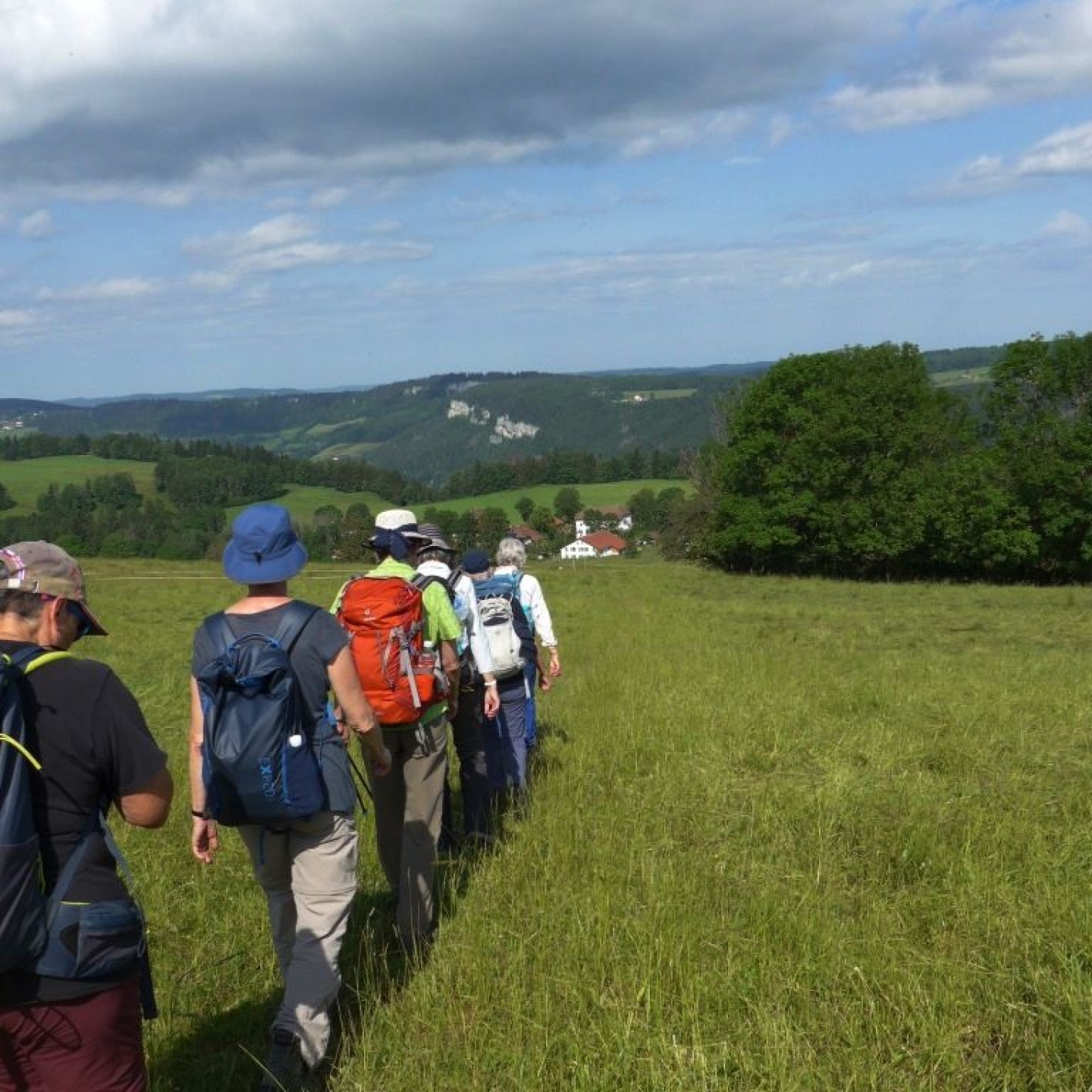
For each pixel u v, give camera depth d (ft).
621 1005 13.25
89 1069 9.08
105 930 8.98
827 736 31.40
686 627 72.90
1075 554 165.37
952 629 78.79
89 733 9.18
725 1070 12.00
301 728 12.12
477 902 17.44
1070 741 30.76
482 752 21.38
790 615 90.02
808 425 183.32
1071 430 161.58
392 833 17.30
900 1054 12.23
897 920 16.26
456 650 17.66
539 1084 11.87
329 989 12.46
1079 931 14.97
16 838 8.51
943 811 22.27
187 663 56.44
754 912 16.31
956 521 166.71
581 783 25.26
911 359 189.16
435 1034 13.09
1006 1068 11.99
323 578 144.46
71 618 9.91
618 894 17.02
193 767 12.73
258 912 17.53
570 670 50.55
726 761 27.81
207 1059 13.16
